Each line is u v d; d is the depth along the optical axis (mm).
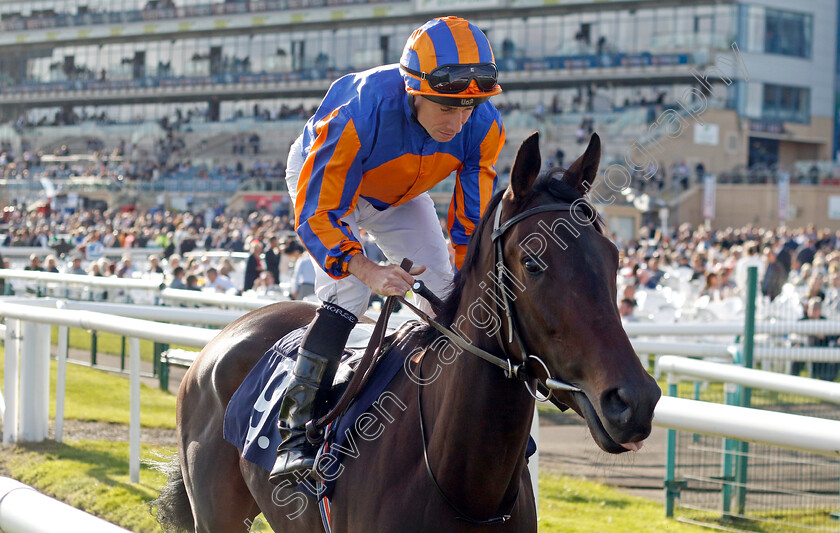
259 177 30562
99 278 6535
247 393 2166
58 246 14070
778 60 29578
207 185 29516
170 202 29672
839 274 9719
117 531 1020
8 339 5070
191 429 2418
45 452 4777
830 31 30750
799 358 5855
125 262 10430
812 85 30406
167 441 5043
